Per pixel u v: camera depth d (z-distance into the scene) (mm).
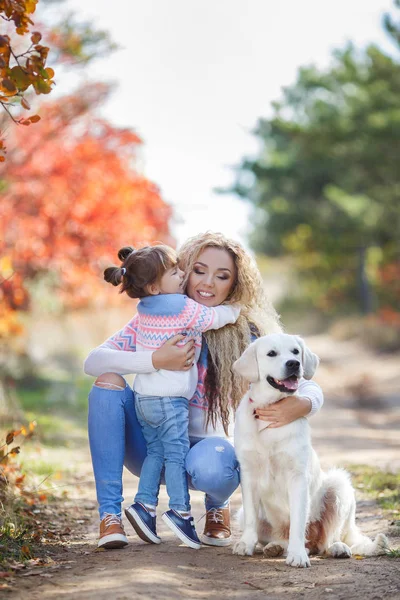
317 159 32438
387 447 10555
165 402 4699
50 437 10312
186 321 4773
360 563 4402
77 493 7121
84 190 13484
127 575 3936
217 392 4934
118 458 4750
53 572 4145
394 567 4262
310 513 4676
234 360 4941
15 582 3930
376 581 3979
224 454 4668
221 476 4625
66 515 6098
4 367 13805
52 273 14305
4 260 8477
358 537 4867
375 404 17047
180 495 4688
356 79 29844
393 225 32156
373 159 29219
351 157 30078
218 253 5027
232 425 5078
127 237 13906
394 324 31047
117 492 4746
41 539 5121
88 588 3752
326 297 41125
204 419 4945
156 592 3693
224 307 4977
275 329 5230
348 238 36062
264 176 36156
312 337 36781
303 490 4469
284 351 4590
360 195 31609
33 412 12172
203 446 4684
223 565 4359
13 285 11492
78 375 17203
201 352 4996
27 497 6363
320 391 4801
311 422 13625
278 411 4492
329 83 31375
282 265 46812
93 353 4844
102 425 4734
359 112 28891
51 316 17656
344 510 4746
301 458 4480
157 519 5832
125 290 4957
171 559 4375
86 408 13602
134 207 14305
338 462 9008
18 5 4191
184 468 4715
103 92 12797
